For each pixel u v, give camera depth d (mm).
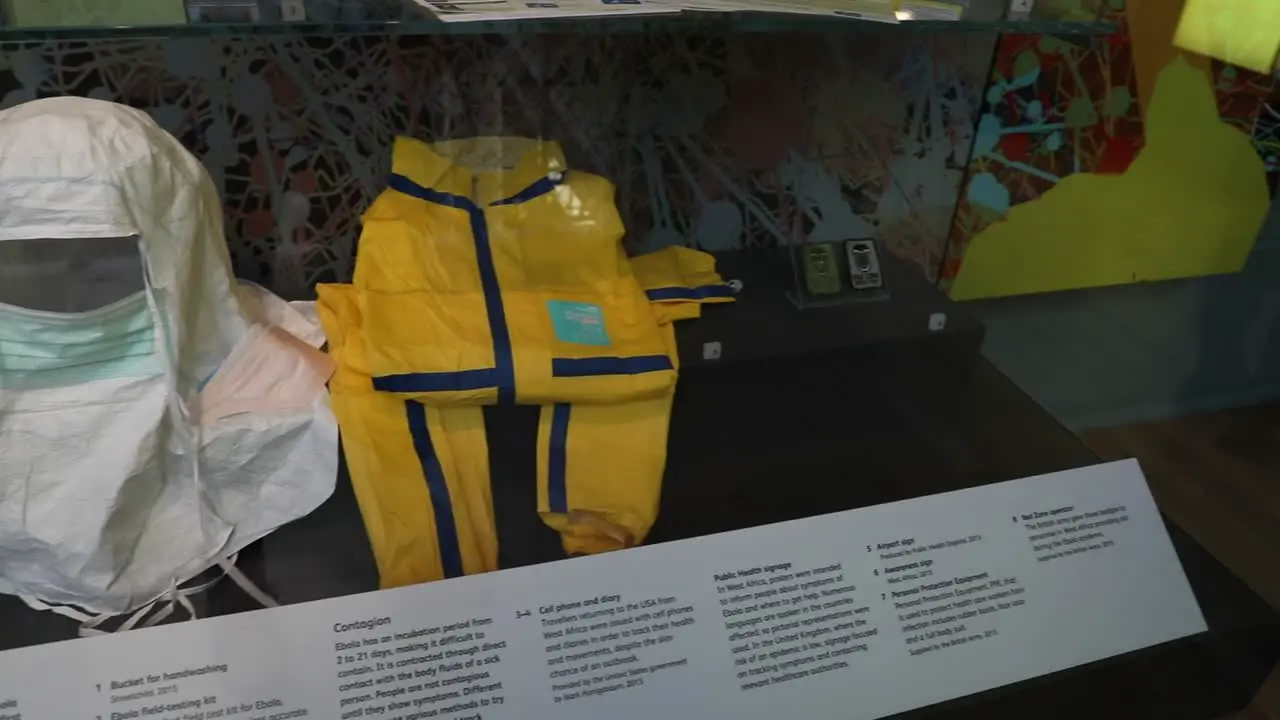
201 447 814
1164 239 1461
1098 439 1410
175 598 795
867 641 792
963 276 1401
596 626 727
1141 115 1339
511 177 1065
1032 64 1254
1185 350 1532
